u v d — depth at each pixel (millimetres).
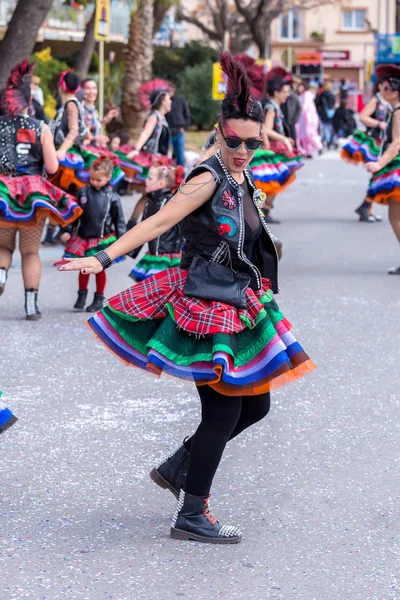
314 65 67438
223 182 4707
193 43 44281
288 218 18781
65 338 9336
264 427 6816
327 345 9109
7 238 9789
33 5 18328
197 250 4816
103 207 10258
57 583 4484
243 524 5195
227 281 4750
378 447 6434
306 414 7109
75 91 13195
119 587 4457
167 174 9469
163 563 4711
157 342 4715
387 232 16797
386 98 12336
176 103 21422
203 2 51094
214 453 4863
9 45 18500
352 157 16859
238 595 4398
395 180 12062
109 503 5457
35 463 6059
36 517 5246
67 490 5637
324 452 6328
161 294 4816
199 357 4637
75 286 11914
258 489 5691
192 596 4383
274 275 4992
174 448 6363
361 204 19422
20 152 9508
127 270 13172
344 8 67875
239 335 4758
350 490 5691
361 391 7691
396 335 9531
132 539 4980
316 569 4676
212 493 5617
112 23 38312
